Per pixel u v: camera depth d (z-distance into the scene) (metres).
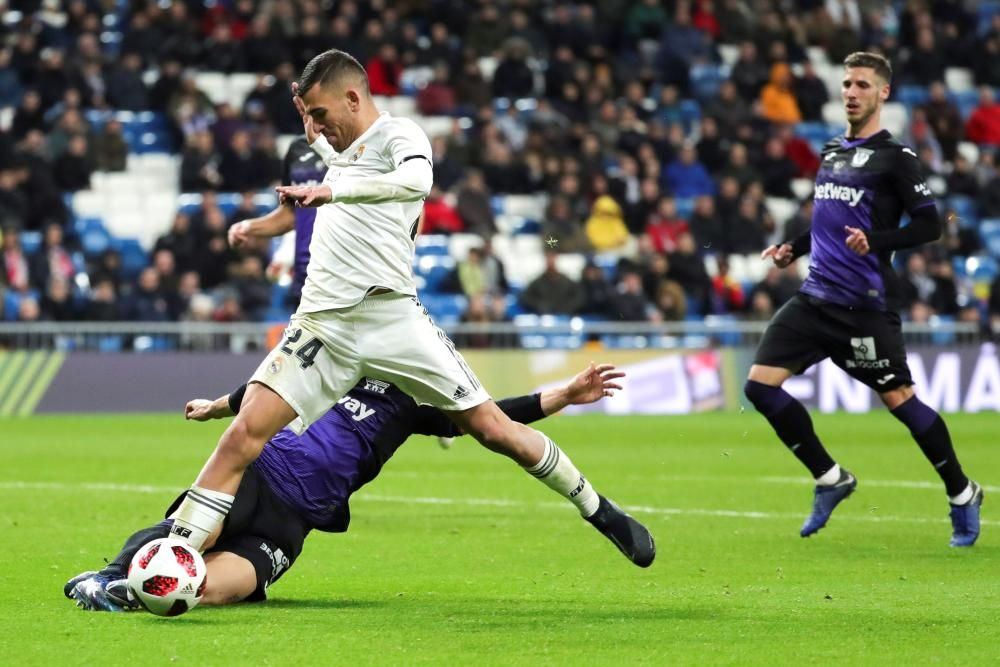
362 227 17.34
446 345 17.94
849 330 25.92
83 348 61.91
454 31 84.06
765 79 83.62
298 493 18.36
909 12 90.31
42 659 14.70
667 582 20.69
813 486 35.66
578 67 80.25
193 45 77.62
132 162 75.38
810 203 72.38
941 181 82.62
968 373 68.44
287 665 14.52
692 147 77.75
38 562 22.03
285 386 17.22
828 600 18.94
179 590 16.59
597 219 73.06
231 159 70.56
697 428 56.91
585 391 18.84
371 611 17.83
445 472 39.47
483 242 68.69
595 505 18.62
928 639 16.08
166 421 58.34
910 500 32.44
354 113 17.53
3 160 67.38
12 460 41.28
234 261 64.69
